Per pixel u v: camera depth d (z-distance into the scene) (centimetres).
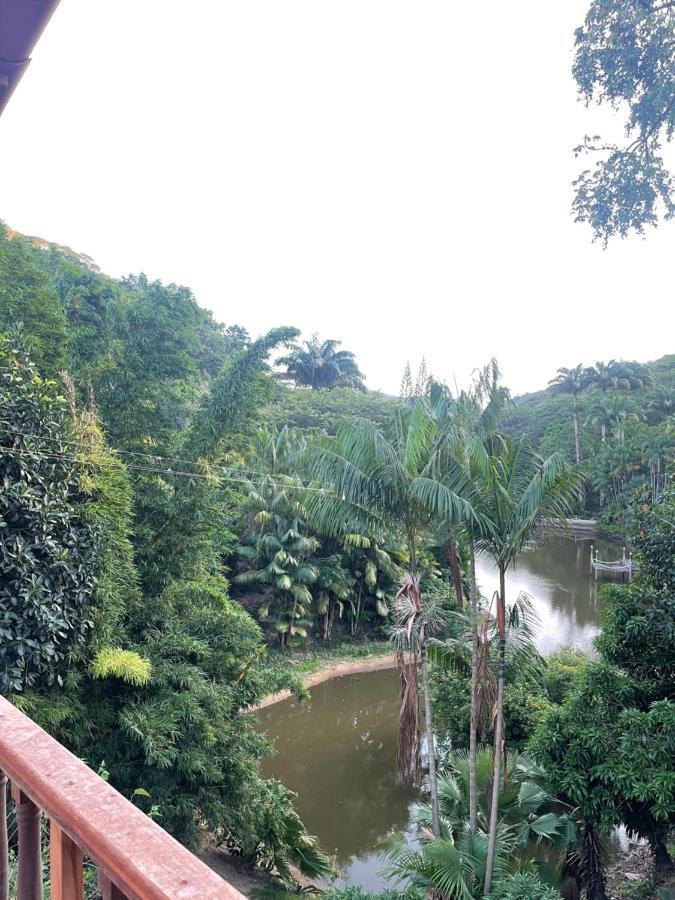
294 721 1791
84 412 905
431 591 2111
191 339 1287
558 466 775
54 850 89
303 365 4769
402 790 1403
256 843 1024
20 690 718
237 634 1074
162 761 807
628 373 5466
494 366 908
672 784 736
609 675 851
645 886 944
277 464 2155
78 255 4806
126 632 965
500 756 866
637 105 789
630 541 956
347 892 750
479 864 777
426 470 820
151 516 1105
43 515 739
